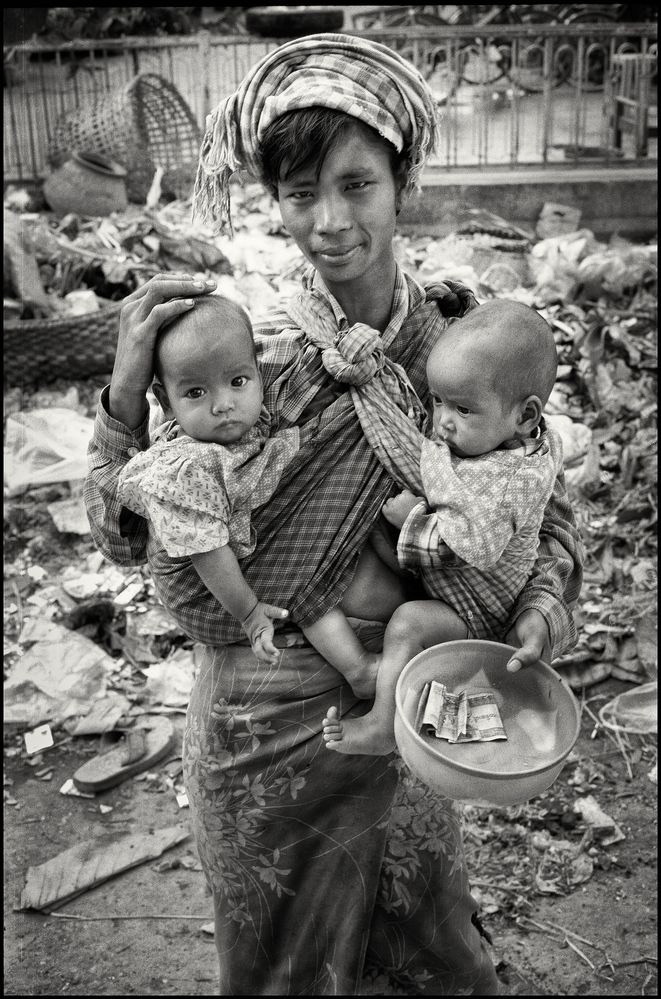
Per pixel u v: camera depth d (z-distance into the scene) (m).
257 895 2.17
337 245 1.82
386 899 2.25
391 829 2.16
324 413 1.91
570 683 3.96
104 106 8.12
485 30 8.17
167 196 8.14
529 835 3.33
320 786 2.05
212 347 1.73
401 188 1.96
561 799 3.49
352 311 1.97
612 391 5.55
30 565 4.56
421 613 1.91
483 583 1.91
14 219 6.00
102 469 1.99
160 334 1.79
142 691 3.93
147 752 3.63
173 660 4.05
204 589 1.96
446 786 1.74
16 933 3.06
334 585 1.93
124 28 11.54
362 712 2.03
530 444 1.84
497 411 1.77
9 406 5.42
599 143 9.17
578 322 6.19
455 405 1.79
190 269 6.64
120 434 1.95
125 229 7.04
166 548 1.79
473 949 2.39
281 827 2.10
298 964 2.23
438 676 1.88
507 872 3.21
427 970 2.37
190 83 10.27
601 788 3.54
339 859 2.11
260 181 1.93
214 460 1.78
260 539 1.92
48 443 5.05
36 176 7.80
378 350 1.91
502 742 1.82
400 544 1.85
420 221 7.83
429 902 2.26
